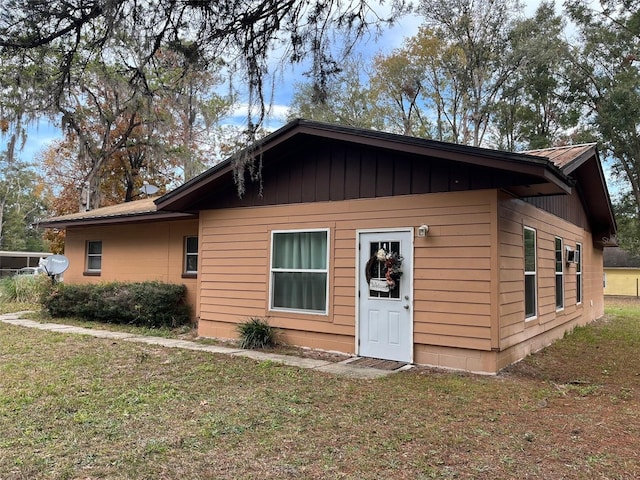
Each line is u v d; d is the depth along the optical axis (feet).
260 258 27.78
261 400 15.99
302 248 26.27
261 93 13.10
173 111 19.11
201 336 30.09
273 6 12.43
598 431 13.64
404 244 22.82
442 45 87.30
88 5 12.08
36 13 12.00
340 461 11.17
